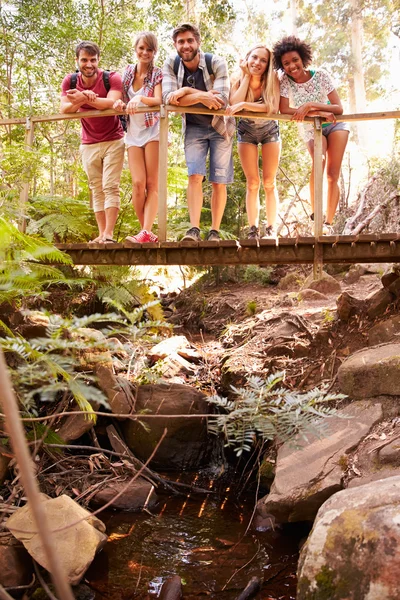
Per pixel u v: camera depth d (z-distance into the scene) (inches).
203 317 314.2
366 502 97.9
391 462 132.4
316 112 183.3
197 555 143.4
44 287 270.2
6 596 81.7
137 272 300.5
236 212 354.0
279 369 196.9
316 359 194.7
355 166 524.7
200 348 266.2
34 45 373.4
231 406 103.3
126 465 186.2
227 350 242.8
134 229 290.4
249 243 179.8
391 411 150.8
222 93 188.7
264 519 156.7
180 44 187.6
